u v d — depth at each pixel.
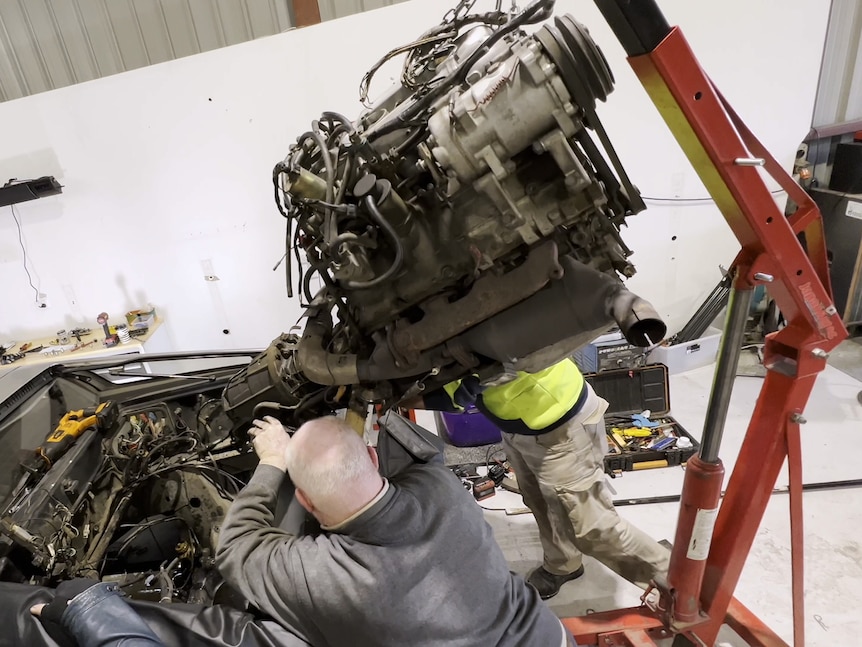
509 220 1.02
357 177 1.08
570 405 1.61
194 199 3.07
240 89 2.81
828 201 3.18
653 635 1.63
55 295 3.29
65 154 2.93
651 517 2.23
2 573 1.38
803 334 1.22
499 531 2.30
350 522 1.17
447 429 2.77
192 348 3.48
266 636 1.22
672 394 3.03
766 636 1.57
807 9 2.73
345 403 1.51
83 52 3.15
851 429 2.58
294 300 3.34
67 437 1.65
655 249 3.26
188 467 1.68
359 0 3.02
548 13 0.99
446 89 1.02
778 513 2.18
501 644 1.27
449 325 1.15
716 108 0.96
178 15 3.08
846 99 3.21
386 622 1.15
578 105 0.93
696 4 2.72
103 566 1.62
